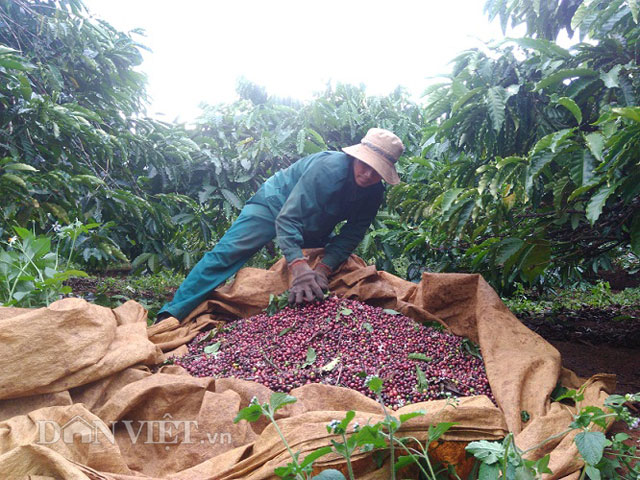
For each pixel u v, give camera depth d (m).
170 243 6.16
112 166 5.26
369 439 1.54
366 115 5.74
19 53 4.63
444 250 4.47
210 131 6.29
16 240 3.07
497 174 2.89
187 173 5.70
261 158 5.97
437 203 3.48
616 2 2.71
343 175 3.36
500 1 3.75
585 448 1.48
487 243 3.52
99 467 1.65
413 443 1.76
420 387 2.31
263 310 3.36
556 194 2.84
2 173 3.73
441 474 1.81
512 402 2.05
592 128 3.13
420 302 3.32
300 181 3.39
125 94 5.42
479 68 3.27
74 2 5.11
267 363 2.60
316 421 1.80
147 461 1.87
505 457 1.44
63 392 2.00
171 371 2.45
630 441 2.09
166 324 3.07
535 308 6.06
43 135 4.16
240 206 5.75
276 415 1.95
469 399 2.04
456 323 3.08
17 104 4.06
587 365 3.58
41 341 1.97
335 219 3.56
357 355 2.59
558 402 2.12
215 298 3.52
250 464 1.66
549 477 1.62
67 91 5.16
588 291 7.75
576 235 3.60
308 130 5.25
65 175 4.01
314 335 2.75
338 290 3.45
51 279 2.84
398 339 2.75
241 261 3.59
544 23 3.76
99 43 5.05
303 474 1.55
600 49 2.89
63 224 4.47
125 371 2.22
